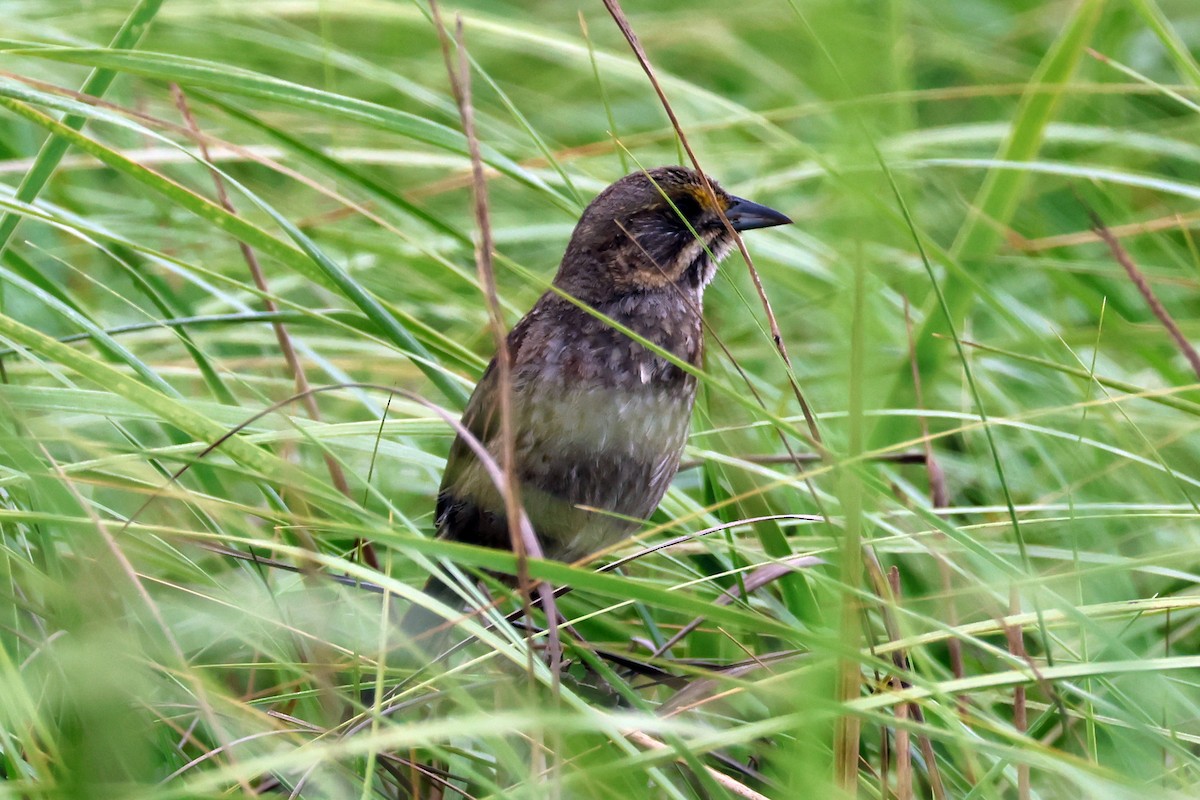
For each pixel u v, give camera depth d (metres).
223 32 10.61
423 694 6.46
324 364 8.30
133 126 6.95
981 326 10.48
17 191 6.99
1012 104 12.08
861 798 6.20
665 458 7.59
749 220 8.20
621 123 12.32
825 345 9.39
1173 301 9.98
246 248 8.47
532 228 10.18
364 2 11.07
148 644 6.37
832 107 4.35
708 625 7.45
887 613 6.33
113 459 6.13
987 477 8.70
